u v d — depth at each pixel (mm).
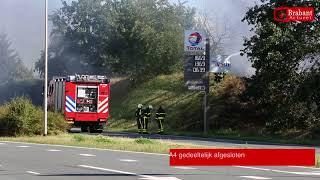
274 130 46875
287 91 45344
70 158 23438
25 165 20516
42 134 38781
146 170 19016
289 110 45562
